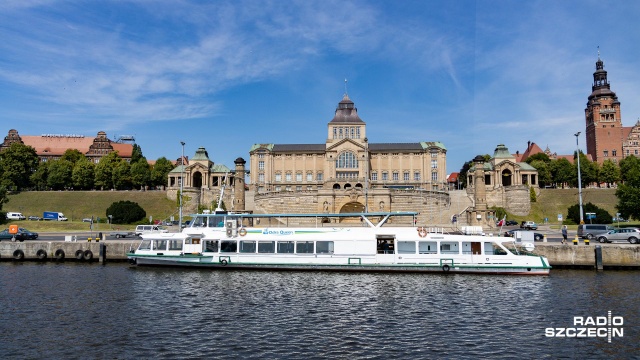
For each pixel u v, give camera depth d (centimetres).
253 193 14888
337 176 15425
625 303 3538
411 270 4878
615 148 19625
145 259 5234
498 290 4028
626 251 5034
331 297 3772
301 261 4984
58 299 3669
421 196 11062
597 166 16388
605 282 4341
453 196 13975
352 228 5103
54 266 5391
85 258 5725
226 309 3375
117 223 11262
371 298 3738
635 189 8206
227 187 14375
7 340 2644
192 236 5194
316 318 3141
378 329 2884
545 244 5359
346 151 15450
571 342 2655
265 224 9594
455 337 2731
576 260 5122
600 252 5047
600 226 6469
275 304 3531
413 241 4934
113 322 3014
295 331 2838
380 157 15950
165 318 3117
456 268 4822
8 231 7044
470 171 14462
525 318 3148
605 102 19962
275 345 2570
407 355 2422
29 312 3259
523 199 13312
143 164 16688
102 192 14688
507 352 2484
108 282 4384
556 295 3825
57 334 2758
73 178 15800
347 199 10844
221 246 5175
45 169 16212
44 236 7825
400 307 3444
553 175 16875
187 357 2373
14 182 15662
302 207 11069
